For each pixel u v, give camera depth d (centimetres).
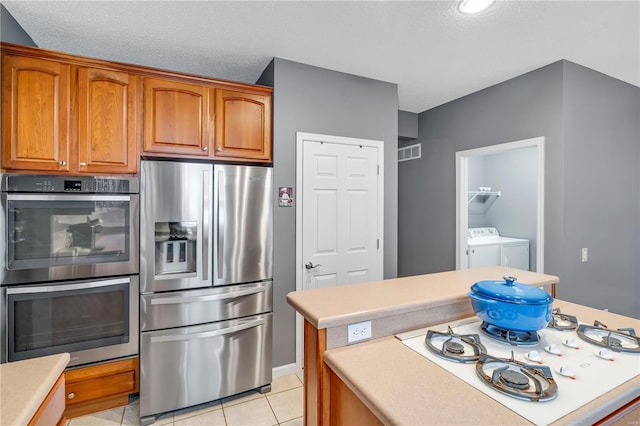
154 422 198
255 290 226
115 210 194
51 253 182
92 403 200
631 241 303
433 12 190
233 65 260
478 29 208
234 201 219
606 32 213
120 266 195
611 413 83
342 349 113
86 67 191
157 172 199
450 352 105
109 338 194
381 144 293
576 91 259
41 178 179
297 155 254
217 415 205
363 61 253
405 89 315
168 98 212
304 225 259
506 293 113
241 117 234
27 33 206
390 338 121
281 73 247
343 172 275
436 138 369
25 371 95
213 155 225
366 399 83
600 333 118
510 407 77
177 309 205
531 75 273
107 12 186
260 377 229
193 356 208
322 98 264
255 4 181
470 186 454
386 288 149
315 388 117
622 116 293
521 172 415
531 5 183
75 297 187
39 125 182
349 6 183
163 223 204
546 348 108
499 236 439
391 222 300
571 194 257
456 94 329
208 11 187
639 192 310
